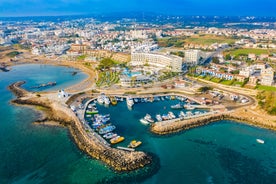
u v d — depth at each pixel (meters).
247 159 173.12
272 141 196.75
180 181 150.50
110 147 181.25
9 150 183.00
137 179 151.75
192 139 198.50
